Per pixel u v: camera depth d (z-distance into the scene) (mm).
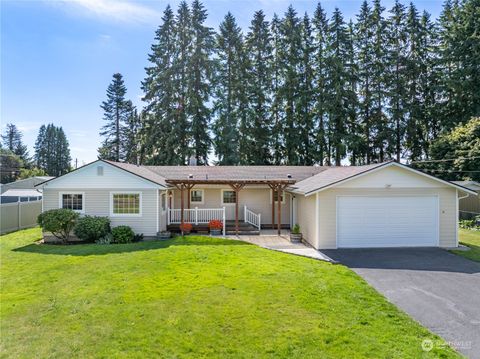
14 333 5367
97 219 14484
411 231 12820
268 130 32531
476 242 13922
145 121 33531
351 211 12703
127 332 5379
